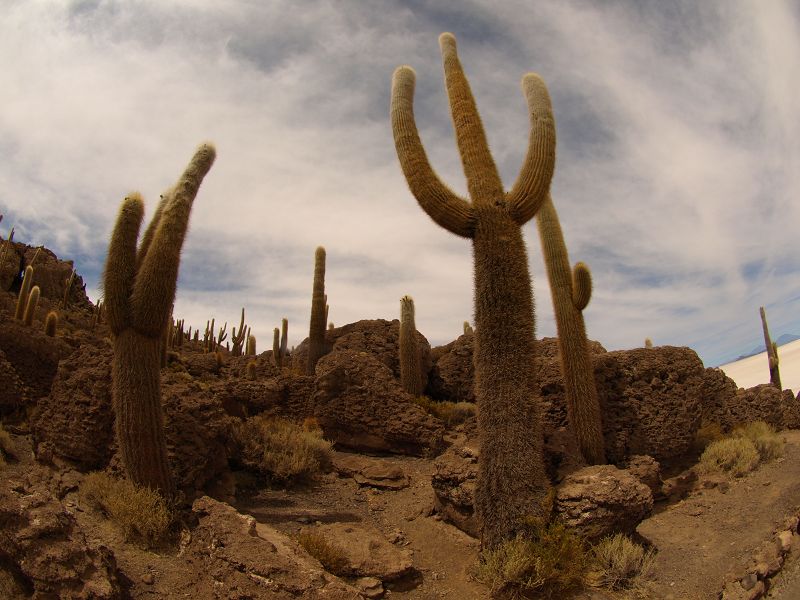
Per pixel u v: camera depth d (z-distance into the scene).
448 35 5.87
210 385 8.53
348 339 12.81
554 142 5.16
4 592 3.19
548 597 4.02
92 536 4.21
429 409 9.67
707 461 6.96
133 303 4.74
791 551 4.51
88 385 5.54
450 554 4.89
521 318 4.73
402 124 5.28
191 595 3.71
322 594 3.49
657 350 7.37
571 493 4.54
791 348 48.72
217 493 5.50
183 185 5.15
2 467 5.17
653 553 4.79
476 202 5.00
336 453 7.96
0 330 7.53
